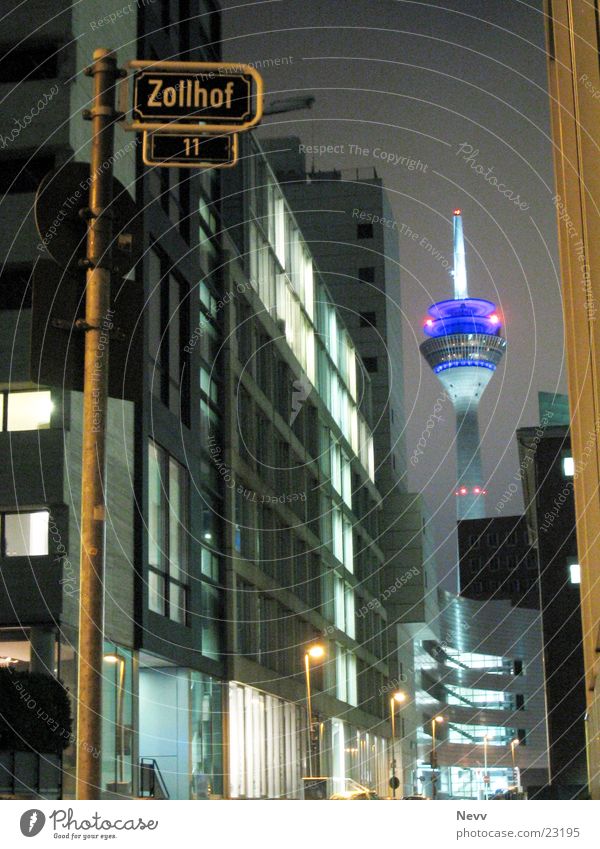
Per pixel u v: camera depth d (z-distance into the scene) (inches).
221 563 2165.4
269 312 2684.5
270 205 2802.7
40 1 1642.5
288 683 2576.3
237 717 2145.7
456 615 6264.8
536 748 6392.7
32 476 1509.6
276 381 2746.1
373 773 3708.2
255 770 2241.6
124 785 1505.9
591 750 1304.1
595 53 908.0
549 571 3152.1
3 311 1576.0
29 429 1541.6
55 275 393.7
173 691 1846.7
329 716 2965.1
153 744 1822.1
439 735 6038.4
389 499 4879.4
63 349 390.9
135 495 1701.5
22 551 1503.4
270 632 2465.6
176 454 1881.2
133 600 1662.2
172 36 2050.9
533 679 6496.1
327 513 3184.1
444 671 6323.8
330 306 3563.0
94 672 371.2
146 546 1706.4
